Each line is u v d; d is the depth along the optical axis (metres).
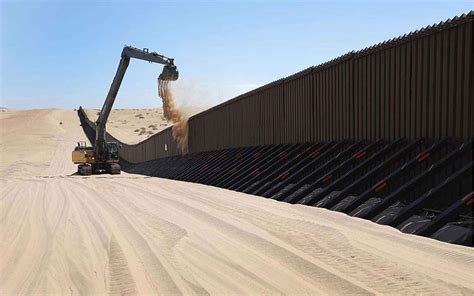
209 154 35.72
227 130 33.44
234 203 15.09
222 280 6.50
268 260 7.48
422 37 13.14
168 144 48.19
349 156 16.41
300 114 22.02
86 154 40.66
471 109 11.30
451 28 11.97
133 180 30.03
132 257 8.02
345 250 7.83
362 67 16.52
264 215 12.03
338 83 18.33
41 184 27.80
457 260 7.02
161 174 41.16
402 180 13.18
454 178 10.12
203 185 24.25
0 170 52.78
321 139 19.89
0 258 8.35
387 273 6.47
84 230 10.98
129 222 11.94
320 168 16.48
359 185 12.94
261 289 6.04
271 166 21.08
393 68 14.62
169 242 9.20
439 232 9.15
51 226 11.82
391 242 8.33
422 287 5.84
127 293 6.06
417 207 10.09
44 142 83.00
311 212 12.24
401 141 14.01
